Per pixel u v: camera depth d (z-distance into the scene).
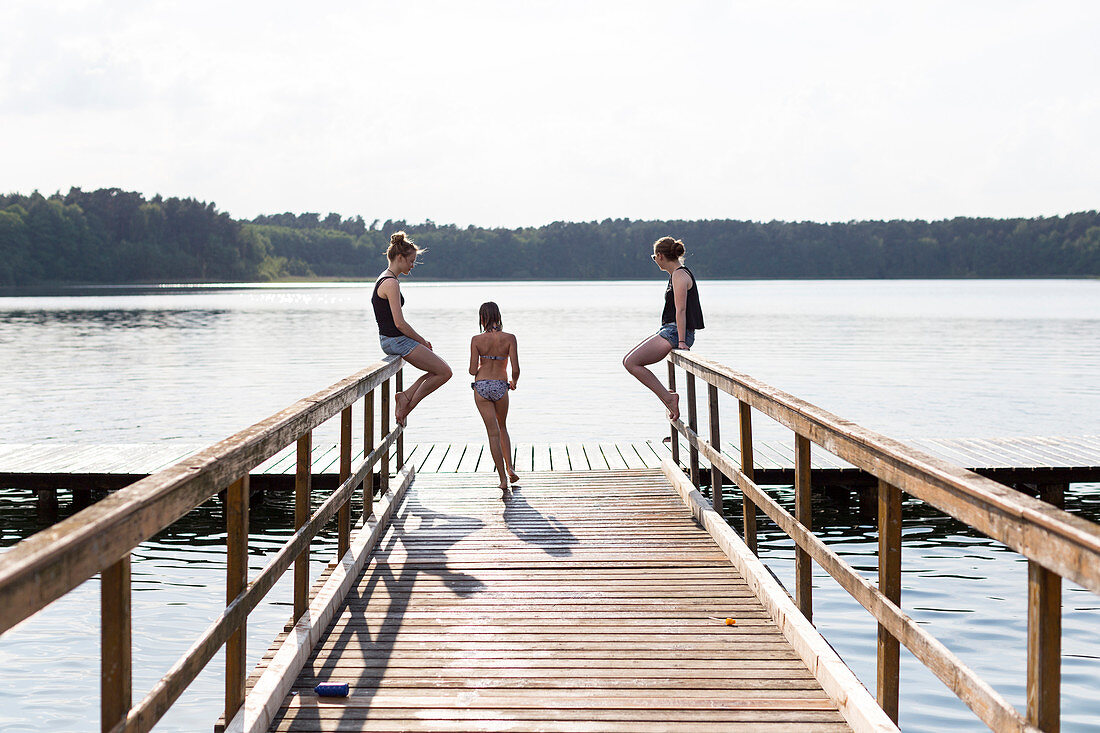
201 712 5.32
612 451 11.21
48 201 146.00
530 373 24.31
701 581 5.73
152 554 8.98
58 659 6.12
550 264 187.12
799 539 4.47
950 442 12.05
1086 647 6.28
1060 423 16.02
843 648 6.29
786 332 38.53
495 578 5.85
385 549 6.57
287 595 7.66
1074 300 74.56
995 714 2.46
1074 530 2.05
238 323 47.22
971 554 8.82
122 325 45.31
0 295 105.50
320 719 3.83
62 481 10.24
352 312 60.62
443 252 189.38
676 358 8.11
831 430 3.92
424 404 19.66
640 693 4.05
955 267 173.75
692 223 183.62
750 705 3.90
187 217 162.62
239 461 3.38
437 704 3.97
